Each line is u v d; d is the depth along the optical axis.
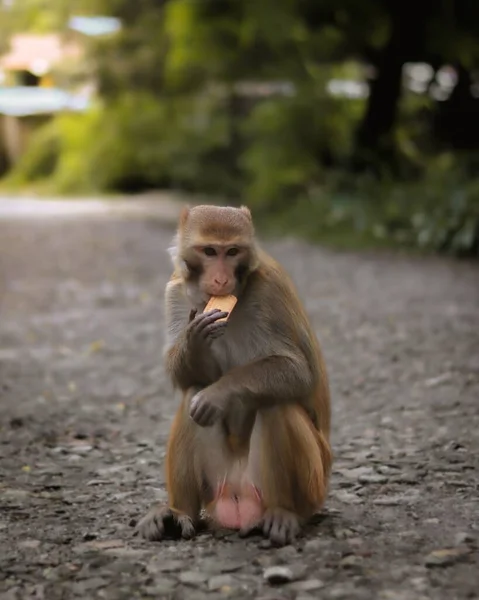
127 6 35.81
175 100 36.41
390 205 23.17
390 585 5.29
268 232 24.20
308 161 27.56
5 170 41.81
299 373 5.88
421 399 9.91
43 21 40.56
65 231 25.86
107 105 37.50
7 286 17.94
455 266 19.02
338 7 24.83
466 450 8.12
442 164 25.50
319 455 5.95
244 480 6.15
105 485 7.47
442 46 24.61
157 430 9.14
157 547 6.00
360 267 18.97
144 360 12.15
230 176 34.88
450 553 5.68
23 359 12.29
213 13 27.70
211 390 5.77
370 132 26.77
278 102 27.98
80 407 10.03
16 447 8.60
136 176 36.78
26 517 6.70
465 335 12.84
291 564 5.59
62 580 5.52
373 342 12.61
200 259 5.84
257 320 5.98
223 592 5.28
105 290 17.33
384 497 6.95
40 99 41.81
